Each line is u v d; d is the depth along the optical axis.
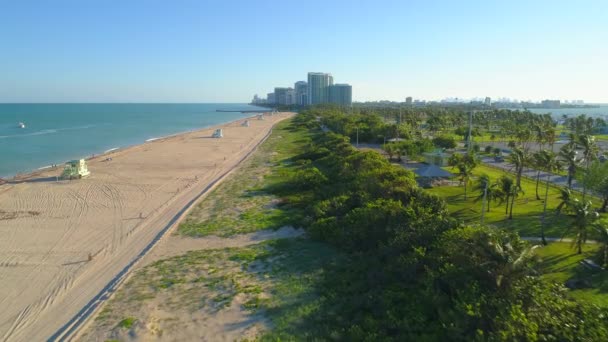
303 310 26.27
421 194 41.25
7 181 68.00
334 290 28.69
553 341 18.67
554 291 22.84
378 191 43.81
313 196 53.72
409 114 193.75
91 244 39.84
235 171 78.56
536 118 146.75
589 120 132.75
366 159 62.06
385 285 27.98
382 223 35.53
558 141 120.38
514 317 19.14
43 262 35.59
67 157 99.00
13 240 40.78
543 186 62.09
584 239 34.12
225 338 23.70
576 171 52.75
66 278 32.56
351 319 24.80
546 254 34.41
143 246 39.31
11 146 115.44
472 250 24.52
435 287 24.31
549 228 41.06
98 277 32.72
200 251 37.69
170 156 96.88
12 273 33.44
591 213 33.72
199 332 24.41
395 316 23.72
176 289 30.03
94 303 28.38
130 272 33.25
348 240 36.19
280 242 38.91
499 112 197.75
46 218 48.03
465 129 135.12
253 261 34.75
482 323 20.08
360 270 31.16
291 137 142.38
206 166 84.06
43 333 25.20
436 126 137.25
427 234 30.62
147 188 63.56
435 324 22.14
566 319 19.83
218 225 45.09
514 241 24.30
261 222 45.28
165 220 47.34
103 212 50.56
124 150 106.75
